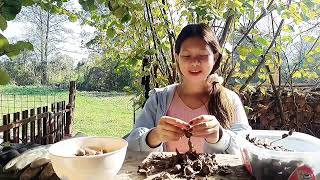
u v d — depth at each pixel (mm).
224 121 1779
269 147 1096
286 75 3605
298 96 3988
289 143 1135
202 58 1679
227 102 1830
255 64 3096
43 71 26781
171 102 1927
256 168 1038
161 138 1300
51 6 2312
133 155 1319
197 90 1892
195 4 2211
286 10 2658
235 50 2865
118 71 3635
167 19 2900
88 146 1046
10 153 1379
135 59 3018
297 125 3957
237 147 1406
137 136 1504
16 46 1265
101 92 19953
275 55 3117
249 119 4012
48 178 1125
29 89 22328
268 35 3059
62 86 24328
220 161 1240
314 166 958
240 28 2922
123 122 10539
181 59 1708
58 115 6266
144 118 1906
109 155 922
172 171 1131
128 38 3535
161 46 2918
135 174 1114
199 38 1670
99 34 4656
